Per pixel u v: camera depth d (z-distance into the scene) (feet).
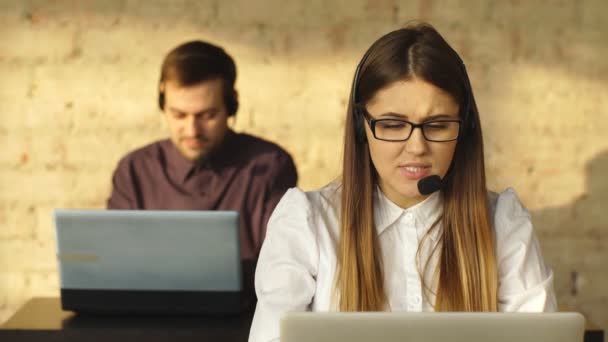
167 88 8.86
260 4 9.93
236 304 6.48
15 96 9.98
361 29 9.97
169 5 9.91
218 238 6.34
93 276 6.48
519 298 4.42
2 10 9.86
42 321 6.57
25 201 10.12
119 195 9.22
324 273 4.49
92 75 9.97
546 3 10.00
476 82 10.10
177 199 9.14
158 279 6.44
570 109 10.16
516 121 10.17
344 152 4.60
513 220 4.61
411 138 4.13
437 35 4.31
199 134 8.87
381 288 4.52
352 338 3.33
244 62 10.02
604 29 10.06
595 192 10.28
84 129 10.04
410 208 4.66
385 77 4.15
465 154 4.52
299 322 3.33
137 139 10.05
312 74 10.03
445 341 3.32
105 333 6.41
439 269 4.60
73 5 9.87
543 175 10.24
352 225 4.50
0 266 10.22
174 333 6.38
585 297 10.44
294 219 4.58
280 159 9.32
